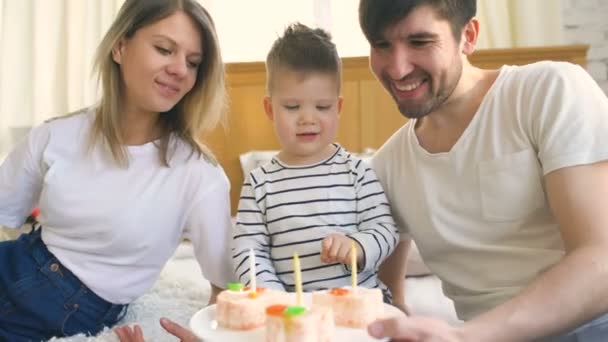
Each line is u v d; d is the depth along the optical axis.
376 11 0.96
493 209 0.99
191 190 1.22
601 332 0.89
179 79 1.16
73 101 2.32
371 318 0.84
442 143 1.07
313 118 1.17
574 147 0.88
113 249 1.16
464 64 1.05
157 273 1.25
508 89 1.00
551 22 2.34
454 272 1.07
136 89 1.16
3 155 2.30
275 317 0.76
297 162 1.20
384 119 2.22
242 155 2.13
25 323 1.13
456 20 0.97
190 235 1.24
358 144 2.22
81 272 1.16
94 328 1.18
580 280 0.75
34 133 1.22
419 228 1.10
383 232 1.10
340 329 0.83
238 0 2.46
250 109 2.18
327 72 1.18
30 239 1.21
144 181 1.18
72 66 2.32
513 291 0.97
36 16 2.29
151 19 1.13
